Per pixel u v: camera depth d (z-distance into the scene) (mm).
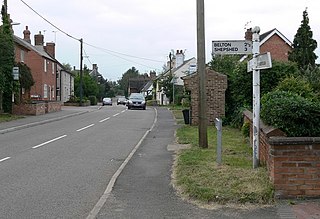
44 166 11109
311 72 19094
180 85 64938
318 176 7168
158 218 6508
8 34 29578
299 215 6402
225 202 7137
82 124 25328
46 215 6754
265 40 41906
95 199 7773
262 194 7129
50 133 19828
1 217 6621
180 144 14938
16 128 21797
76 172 10336
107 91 120250
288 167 7195
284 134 8281
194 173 8984
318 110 8234
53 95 60000
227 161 10297
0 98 30406
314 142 7145
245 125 14617
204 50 13148
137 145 15336
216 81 22031
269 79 18922
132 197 7762
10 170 10508
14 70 30031
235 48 10766
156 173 9914
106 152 13805
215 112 22125
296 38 33500
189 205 7164
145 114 36250
